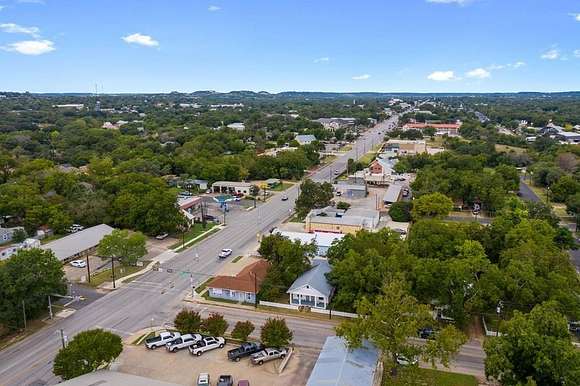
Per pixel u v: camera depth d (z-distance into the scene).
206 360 54.66
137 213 101.31
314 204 117.50
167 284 76.50
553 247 73.44
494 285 60.25
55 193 119.69
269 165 164.25
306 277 71.00
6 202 105.00
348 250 73.44
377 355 50.06
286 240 78.38
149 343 56.78
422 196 110.31
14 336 60.16
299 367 53.00
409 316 48.59
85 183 129.88
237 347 57.03
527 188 151.12
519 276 60.97
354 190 136.88
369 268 64.50
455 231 77.12
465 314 59.69
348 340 49.94
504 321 56.53
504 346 45.75
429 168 149.12
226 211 123.12
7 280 59.78
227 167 153.25
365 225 99.38
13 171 146.25
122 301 70.25
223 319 58.62
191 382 49.97
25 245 89.75
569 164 160.00
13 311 59.56
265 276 73.06
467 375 51.25
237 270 82.00
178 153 185.50
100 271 81.94
